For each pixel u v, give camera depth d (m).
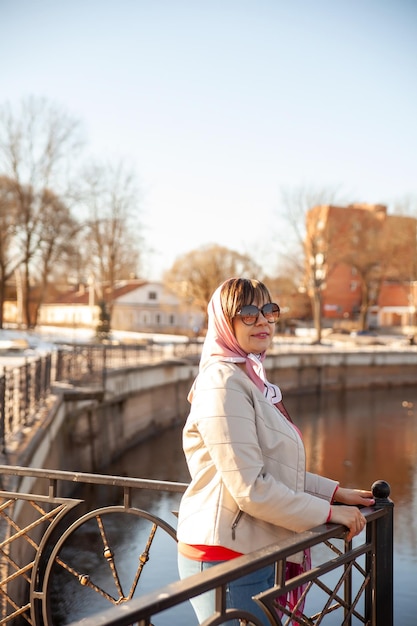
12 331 44.22
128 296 80.31
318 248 62.06
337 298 81.88
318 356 46.53
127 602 1.48
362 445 25.55
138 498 14.95
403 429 30.02
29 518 8.84
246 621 1.79
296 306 78.88
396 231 67.75
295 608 2.01
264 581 2.15
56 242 45.22
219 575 1.63
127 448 24.27
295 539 1.90
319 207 62.69
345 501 2.40
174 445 25.56
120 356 29.53
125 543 11.62
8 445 9.69
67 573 10.20
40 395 14.89
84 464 18.92
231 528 2.11
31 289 66.44
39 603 2.88
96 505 14.47
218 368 2.17
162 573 10.22
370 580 2.37
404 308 82.75
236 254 65.88
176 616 8.54
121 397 23.44
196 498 2.20
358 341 61.53
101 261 54.09
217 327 2.31
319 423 32.00
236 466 2.02
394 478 19.81
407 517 15.09
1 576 4.79
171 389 31.06
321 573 2.06
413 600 10.26
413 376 51.44
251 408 2.12
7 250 44.84
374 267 69.56
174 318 83.25
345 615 2.26
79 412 18.69
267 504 2.00
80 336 50.81
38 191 44.16
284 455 2.16
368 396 45.00
